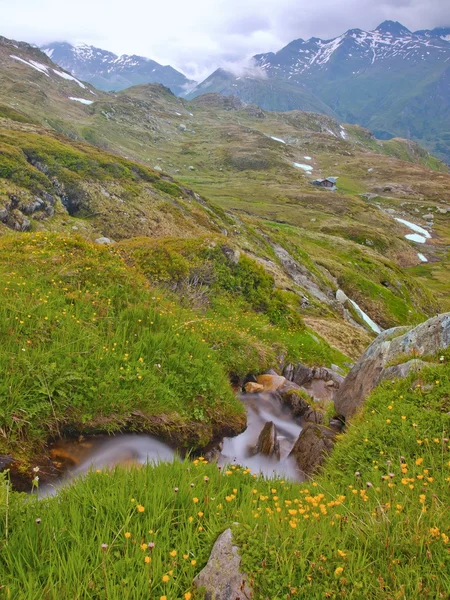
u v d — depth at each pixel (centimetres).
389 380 907
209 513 475
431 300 8331
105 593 359
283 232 8350
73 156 5538
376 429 718
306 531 420
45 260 1238
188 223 5462
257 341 1598
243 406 1123
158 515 463
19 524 440
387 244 11538
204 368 1043
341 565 372
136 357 957
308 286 5103
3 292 978
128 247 1830
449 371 807
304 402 1296
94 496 499
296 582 363
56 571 381
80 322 977
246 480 627
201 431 923
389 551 392
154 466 605
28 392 759
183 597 370
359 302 6162
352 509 485
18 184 4497
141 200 5403
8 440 695
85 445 771
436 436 660
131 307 1133
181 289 1750
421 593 344
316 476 750
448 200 18375
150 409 867
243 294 2052
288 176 19962
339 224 11931
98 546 407
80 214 4894
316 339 2127
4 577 371
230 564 387
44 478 679
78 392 812
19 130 6550
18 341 840
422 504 459
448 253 12744
